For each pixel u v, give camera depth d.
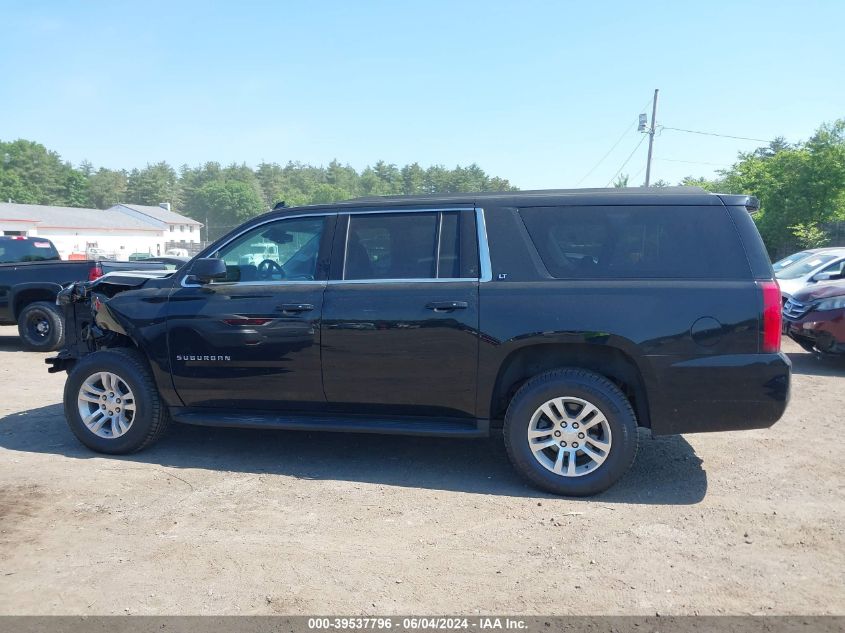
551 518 4.23
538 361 4.76
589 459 4.64
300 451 5.58
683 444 5.77
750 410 4.35
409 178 152.25
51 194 122.88
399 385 4.80
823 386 8.04
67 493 4.60
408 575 3.51
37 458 5.33
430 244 4.86
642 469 5.14
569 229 4.67
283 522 4.16
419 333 4.71
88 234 68.38
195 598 3.29
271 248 5.19
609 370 4.67
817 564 3.63
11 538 3.92
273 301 5.00
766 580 3.46
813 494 4.64
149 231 77.25
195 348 5.14
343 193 135.25
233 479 4.91
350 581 3.45
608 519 4.22
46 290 10.57
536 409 4.57
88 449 5.52
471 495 4.63
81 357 5.92
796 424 6.38
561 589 3.37
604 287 4.49
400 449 5.65
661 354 4.38
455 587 3.39
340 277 4.97
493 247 4.73
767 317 4.31
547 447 4.63
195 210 142.50
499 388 4.78
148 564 3.62
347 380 4.89
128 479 4.89
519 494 4.65
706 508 4.39
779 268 13.23
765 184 31.14
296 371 4.96
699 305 4.35
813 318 8.77
